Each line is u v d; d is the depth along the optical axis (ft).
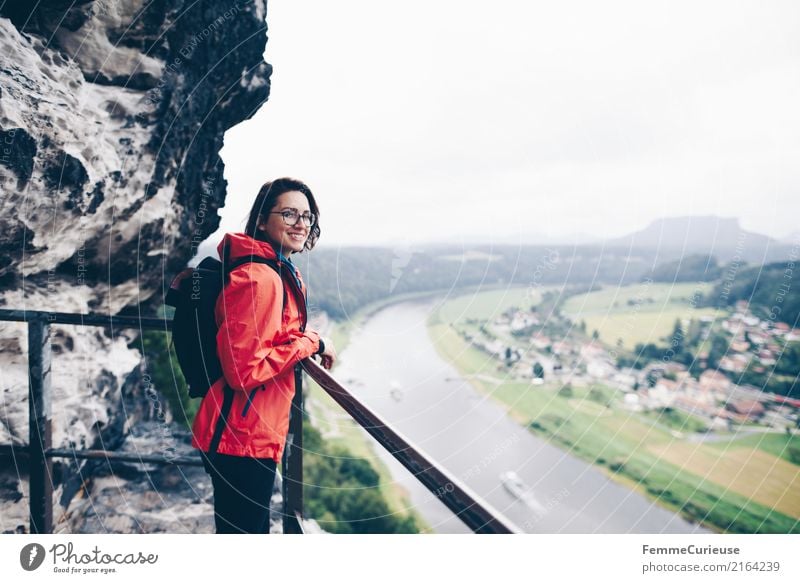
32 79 6.87
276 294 4.41
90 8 7.41
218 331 4.37
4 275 6.97
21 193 6.79
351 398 3.83
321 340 4.91
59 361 7.63
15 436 6.57
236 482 4.59
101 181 7.71
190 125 9.03
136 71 8.11
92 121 7.64
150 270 9.12
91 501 7.22
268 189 4.99
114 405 8.61
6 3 6.79
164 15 8.10
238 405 4.52
